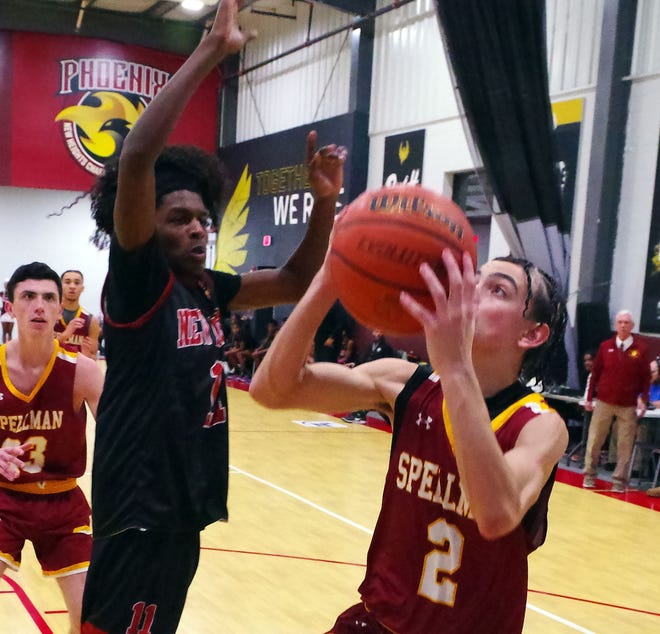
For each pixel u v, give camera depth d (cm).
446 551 189
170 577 208
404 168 1403
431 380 202
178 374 203
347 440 1036
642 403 829
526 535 187
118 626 204
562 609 484
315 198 246
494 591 186
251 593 479
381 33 1459
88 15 1838
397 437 203
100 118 1866
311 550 568
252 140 1802
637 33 1030
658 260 997
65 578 322
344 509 687
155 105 183
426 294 163
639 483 880
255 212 1789
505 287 187
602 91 1042
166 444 201
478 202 1295
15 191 1962
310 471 839
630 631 454
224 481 214
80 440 333
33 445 317
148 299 199
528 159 1077
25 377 325
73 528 328
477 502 148
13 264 1975
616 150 1043
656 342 978
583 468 947
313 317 194
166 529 201
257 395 205
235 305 241
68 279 646
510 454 174
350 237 169
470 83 1087
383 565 199
